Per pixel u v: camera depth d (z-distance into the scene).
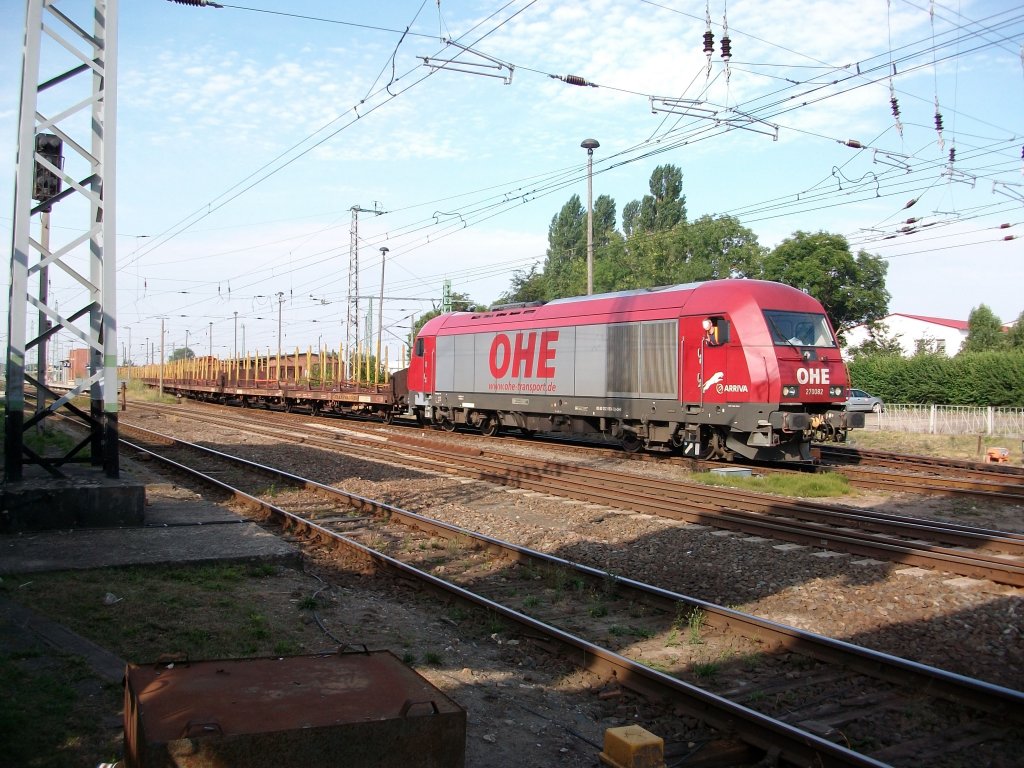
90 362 11.26
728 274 49.72
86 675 5.41
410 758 3.32
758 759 4.97
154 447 22.81
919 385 43.62
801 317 18.28
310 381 41.88
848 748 5.02
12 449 10.15
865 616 7.65
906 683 5.88
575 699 5.95
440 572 9.43
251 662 3.97
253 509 13.03
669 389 19.41
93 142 10.99
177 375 62.66
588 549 10.41
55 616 6.70
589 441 26.64
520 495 14.38
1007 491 15.23
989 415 30.53
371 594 8.59
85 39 10.45
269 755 3.09
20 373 10.12
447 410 28.34
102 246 10.50
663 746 4.80
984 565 8.83
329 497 14.12
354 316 43.59
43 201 10.34
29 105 9.80
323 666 3.94
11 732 4.45
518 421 25.20
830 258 46.62
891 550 9.59
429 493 14.84
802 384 17.67
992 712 5.41
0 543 9.12
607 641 7.09
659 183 65.62
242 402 48.84
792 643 6.68
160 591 7.68
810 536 10.43
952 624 7.38
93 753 4.34
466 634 7.34
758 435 17.69
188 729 3.07
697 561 9.72
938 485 16.12
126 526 10.27
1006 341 62.81
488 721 5.45
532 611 7.97
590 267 27.44
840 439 18.39
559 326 22.81
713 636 7.20
